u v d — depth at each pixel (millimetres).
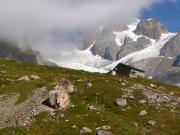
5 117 79438
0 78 114500
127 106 85688
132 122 76938
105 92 92625
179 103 90812
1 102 86062
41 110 79750
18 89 92250
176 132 73625
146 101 89562
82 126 71750
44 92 88750
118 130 70312
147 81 131875
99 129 70375
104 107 85312
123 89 95562
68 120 74500
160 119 79562
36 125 73812
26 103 84438
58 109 79812
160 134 72062
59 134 69312
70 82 94438
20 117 78375
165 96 95312
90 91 93312
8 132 72062
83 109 80062
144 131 72188
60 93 81938
